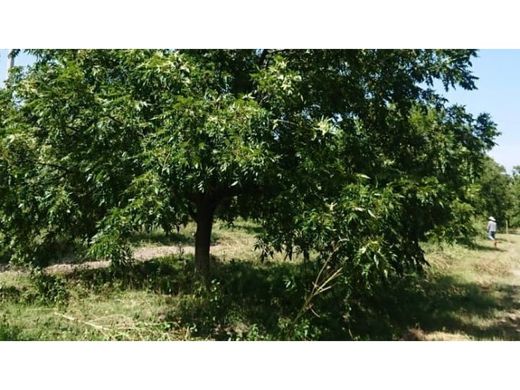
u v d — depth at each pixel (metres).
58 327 6.94
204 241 9.31
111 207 7.52
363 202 6.53
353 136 8.52
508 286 13.00
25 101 7.90
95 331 6.82
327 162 7.11
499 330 8.89
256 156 6.10
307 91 7.85
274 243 7.53
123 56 7.25
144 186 6.57
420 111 9.56
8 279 9.64
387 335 8.25
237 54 8.01
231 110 6.31
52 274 9.95
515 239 30.78
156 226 6.71
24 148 7.77
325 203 6.78
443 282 12.77
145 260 11.62
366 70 8.96
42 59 8.54
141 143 6.75
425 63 9.15
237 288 9.48
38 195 7.89
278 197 7.08
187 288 9.30
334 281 7.29
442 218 8.47
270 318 7.85
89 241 8.70
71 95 6.97
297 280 8.16
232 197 9.84
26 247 9.02
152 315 7.65
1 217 8.38
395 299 10.29
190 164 6.33
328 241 6.76
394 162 8.79
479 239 26.47
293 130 7.24
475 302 10.88
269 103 7.01
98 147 7.20
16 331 6.58
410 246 8.86
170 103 6.69
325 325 7.97
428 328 8.84
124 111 6.92
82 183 7.98
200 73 6.94
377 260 6.48
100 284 9.17
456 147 9.17
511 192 39.19
